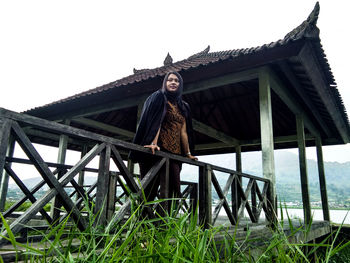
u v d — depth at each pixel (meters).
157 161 2.21
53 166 3.53
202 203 2.60
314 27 3.62
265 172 4.00
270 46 3.81
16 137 1.35
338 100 5.89
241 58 4.11
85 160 1.63
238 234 2.56
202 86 4.66
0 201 6.21
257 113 8.06
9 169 2.81
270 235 2.93
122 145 1.93
